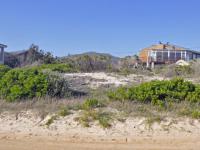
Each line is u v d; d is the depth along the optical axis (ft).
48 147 43.29
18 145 44.06
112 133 47.52
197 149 43.11
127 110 52.21
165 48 246.27
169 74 111.04
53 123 49.88
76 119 50.06
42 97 60.34
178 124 49.14
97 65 120.78
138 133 47.52
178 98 57.00
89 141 45.78
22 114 52.54
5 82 62.13
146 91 56.85
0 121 51.42
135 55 203.21
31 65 133.80
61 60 138.92
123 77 97.19
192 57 250.98
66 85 65.41
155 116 50.34
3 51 149.48
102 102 56.03
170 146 44.16
